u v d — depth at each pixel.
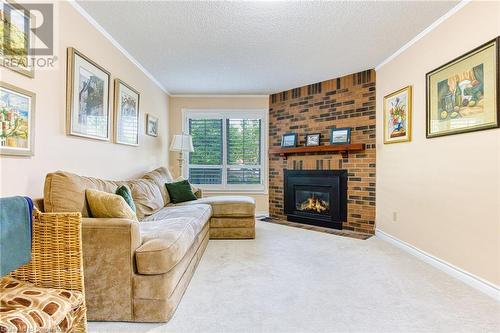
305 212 4.64
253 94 5.22
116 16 2.47
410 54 3.04
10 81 1.66
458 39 2.36
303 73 4.05
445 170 2.53
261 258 2.85
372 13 2.44
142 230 2.08
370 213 3.89
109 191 2.34
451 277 2.37
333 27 2.68
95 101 2.57
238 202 3.63
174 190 3.90
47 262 1.33
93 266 1.68
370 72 3.89
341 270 2.52
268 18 2.52
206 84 4.60
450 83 2.45
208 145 5.32
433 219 2.69
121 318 1.69
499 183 2.01
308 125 4.63
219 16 2.48
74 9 2.26
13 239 1.22
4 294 1.19
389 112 3.47
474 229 2.21
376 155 3.82
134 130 3.50
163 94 4.83
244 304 1.90
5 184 1.63
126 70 3.28
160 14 2.44
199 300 1.95
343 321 1.70
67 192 1.85
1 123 1.59
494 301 1.96
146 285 1.68
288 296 2.01
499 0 2.00
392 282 2.26
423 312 1.80
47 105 1.96
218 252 3.06
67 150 2.19
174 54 3.33
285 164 4.95
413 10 2.40
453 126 2.42
